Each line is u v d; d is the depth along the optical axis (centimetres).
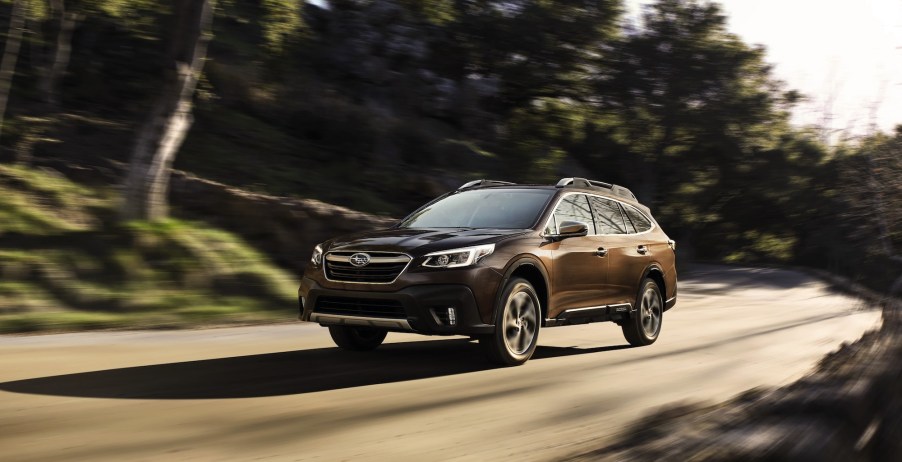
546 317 720
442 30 3947
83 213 1438
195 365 654
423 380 605
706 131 4806
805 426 304
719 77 4638
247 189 2120
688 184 5616
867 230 2884
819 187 5584
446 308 636
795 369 691
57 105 2277
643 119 4697
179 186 1627
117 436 407
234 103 2725
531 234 719
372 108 3028
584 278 764
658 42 4553
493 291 658
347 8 3334
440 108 3522
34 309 996
